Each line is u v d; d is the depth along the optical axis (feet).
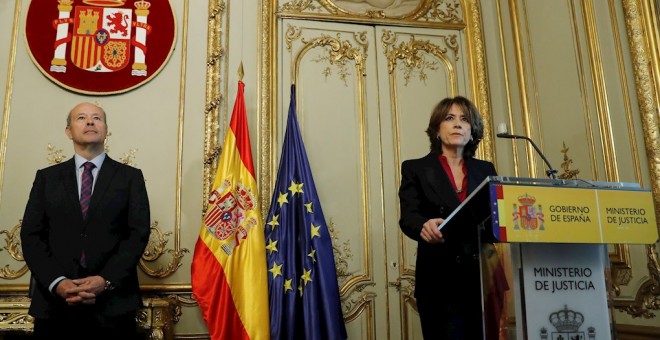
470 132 6.89
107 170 7.96
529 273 4.49
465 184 6.58
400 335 10.70
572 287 4.55
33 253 7.15
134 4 11.30
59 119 10.53
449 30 12.71
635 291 8.43
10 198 10.02
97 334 7.12
